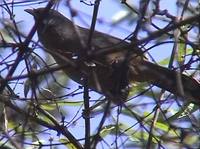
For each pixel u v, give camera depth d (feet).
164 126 28.27
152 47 23.39
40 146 27.37
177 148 25.44
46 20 26.00
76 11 22.18
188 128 25.36
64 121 28.12
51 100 27.68
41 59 26.30
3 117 27.09
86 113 26.58
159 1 23.63
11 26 24.26
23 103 27.94
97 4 23.97
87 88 26.66
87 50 21.62
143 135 28.66
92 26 23.67
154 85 28.07
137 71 31.76
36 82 25.81
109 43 35.40
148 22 22.74
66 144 28.78
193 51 25.27
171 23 23.40
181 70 25.96
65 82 31.60
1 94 26.18
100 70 29.04
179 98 25.95
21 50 22.91
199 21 21.13
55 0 22.94
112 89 28.35
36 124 29.25
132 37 22.31
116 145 25.55
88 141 25.29
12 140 22.15
